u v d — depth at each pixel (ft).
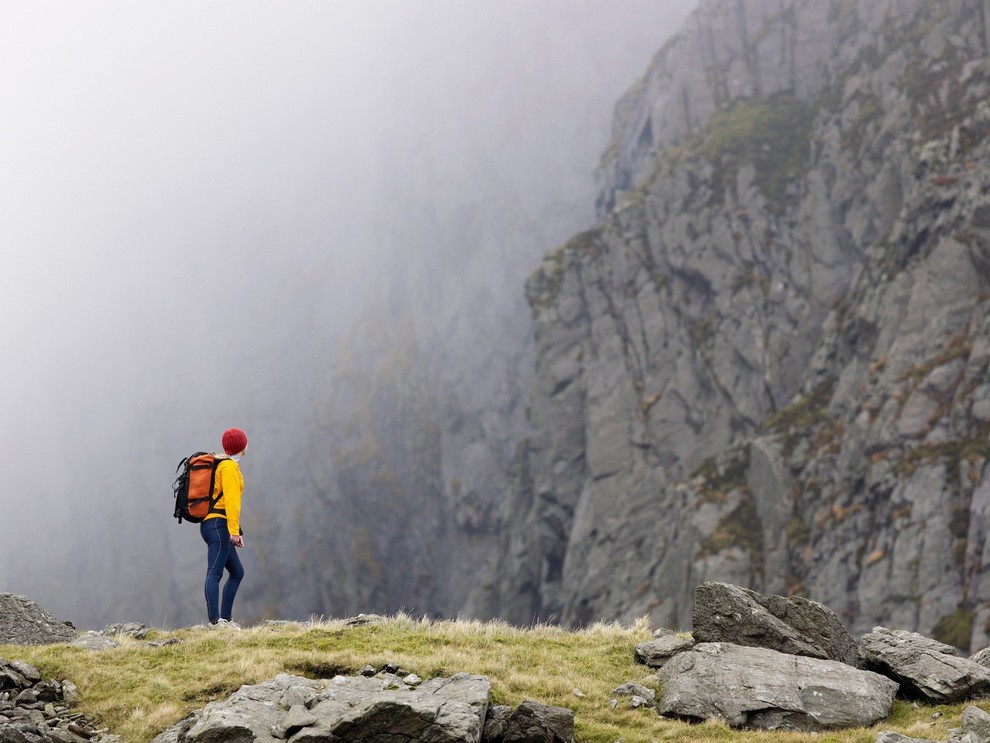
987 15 247.91
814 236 260.42
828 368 228.22
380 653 37.93
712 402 261.24
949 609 155.43
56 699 32.83
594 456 277.23
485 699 30.68
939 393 184.24
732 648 36.42
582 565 264.93
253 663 35.55
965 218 199.41
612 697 35.22
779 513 200.85
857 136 264.11
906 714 33.60
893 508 175.63
